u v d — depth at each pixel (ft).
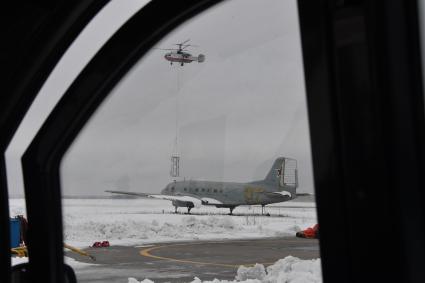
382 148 4.01
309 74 4.35
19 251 9.16
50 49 8.37
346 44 4.16
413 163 4.08
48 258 9.24
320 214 4.30
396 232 3.94
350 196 4.13
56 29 8.08
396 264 3.92
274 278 11.29
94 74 8.51
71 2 7.70
